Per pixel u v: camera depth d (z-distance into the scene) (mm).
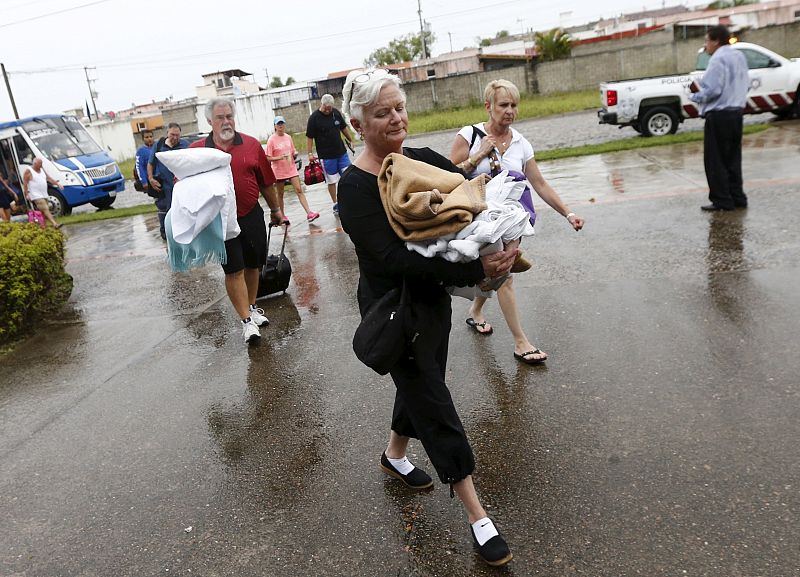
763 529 2465
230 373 4621
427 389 2445
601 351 4094
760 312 4301
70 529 3041
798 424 3086
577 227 3939
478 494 2896
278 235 9039
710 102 6523
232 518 2971
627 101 13664
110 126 46938
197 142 5203
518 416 3498
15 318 6000
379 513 2867
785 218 6238
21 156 16562
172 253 4793
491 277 2373
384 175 2311
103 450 3752
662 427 3207
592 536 2543
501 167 3684
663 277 5188
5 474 3619
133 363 5070
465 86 36281
